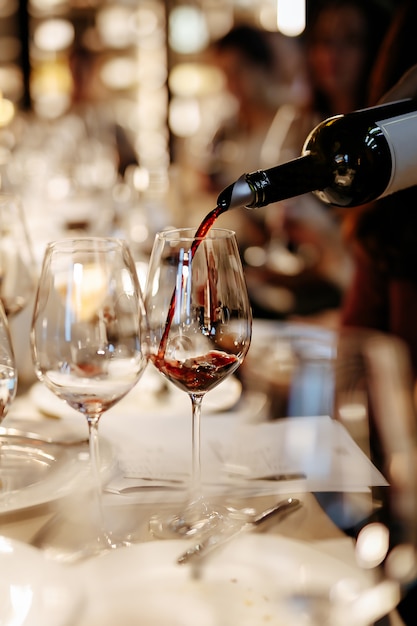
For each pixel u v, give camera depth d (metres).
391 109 0.75
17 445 0.81
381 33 1.88
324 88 2.13
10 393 0.69
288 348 1.14
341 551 0.57
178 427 0.88
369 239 1.17
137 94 5.13
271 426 0.88
